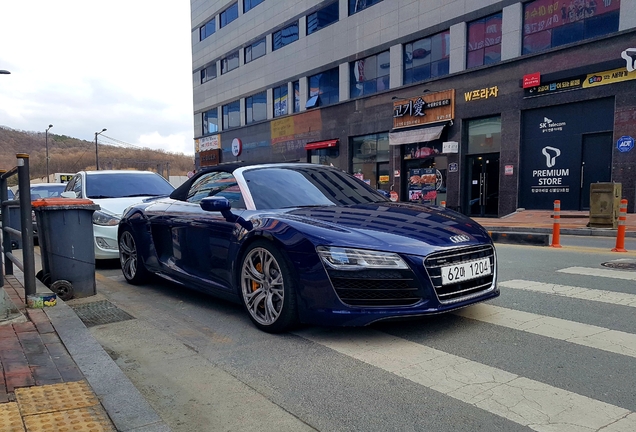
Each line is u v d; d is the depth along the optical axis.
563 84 14.80
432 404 2.57
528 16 15.76
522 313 4.12
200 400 2.72
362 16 21.75
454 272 3.44
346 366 3.11
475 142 17.58
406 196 20.20
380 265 3.24
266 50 28.73
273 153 28.59
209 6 34.59
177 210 5.05
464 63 17.55
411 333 3.68
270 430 2.38
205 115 36.94
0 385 2.66
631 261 6.73
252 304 3.93
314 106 24.92
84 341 3.34
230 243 4.12
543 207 15.60
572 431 2.25
